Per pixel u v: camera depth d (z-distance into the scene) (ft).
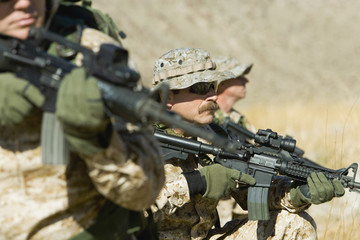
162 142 31.22
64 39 17.85
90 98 16.28
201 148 30.86
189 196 30.40
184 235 31.94
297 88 360.07
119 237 21.02
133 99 16.60
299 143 74.49
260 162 30.94
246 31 450.30
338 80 367.25
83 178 19.65
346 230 45.39
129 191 18.63
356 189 30.78
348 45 417.49
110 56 17.08
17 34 18.28
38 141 19.06
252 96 339.36
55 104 17.47
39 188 19.21
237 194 34.58
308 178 30.58
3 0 17.90
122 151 18.07
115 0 415.44
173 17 429.79
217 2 466.70
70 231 19.65
